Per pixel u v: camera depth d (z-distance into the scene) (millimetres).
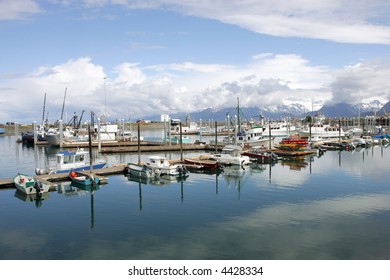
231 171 57406
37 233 27516
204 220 30219
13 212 33469
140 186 45312
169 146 97062
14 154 87312
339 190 41188
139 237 26328
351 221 29328
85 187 44344
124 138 122125
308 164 64500
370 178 48906
